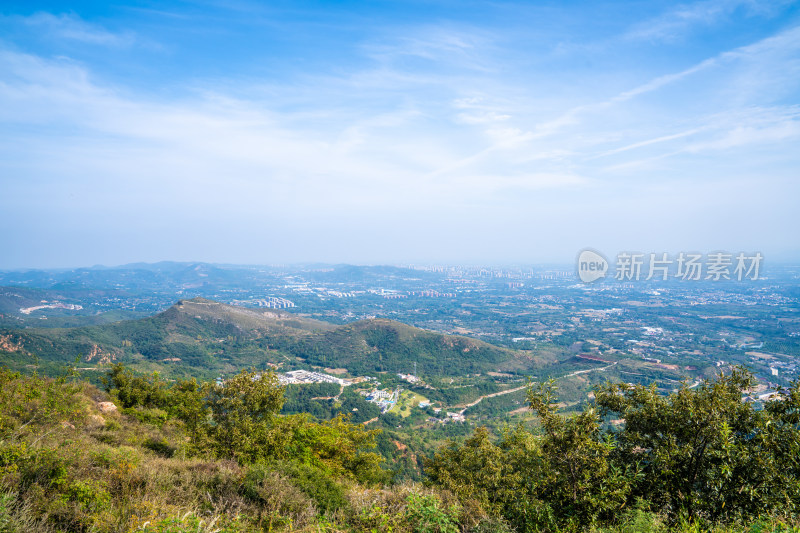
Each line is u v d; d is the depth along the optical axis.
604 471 7.14
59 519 5.97
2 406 11.41
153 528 5.57
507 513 8.11
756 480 6.77
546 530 7.21
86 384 19.94
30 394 13.08
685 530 6.10
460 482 12.14
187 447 13.01
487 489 9.37
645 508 7.01
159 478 7.88
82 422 13.57
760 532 5.74
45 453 7.29
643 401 8.18
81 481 6.76
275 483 8.44
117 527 5.92
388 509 7.53
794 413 7.00
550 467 7.89
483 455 13.39
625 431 8.34
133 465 8.16
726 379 7.72
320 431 18.94
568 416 8.20
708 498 7.09
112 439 12.50
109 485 7.26
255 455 12.62
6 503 5.66
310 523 7.35
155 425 17.88
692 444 7.36
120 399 23.09
